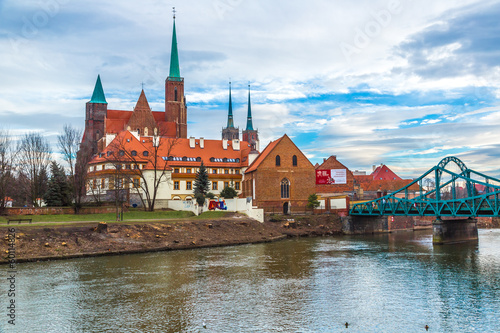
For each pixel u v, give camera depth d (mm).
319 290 39000
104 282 41188
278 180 106500
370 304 34625
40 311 32250
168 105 169375
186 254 59531
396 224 107750
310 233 93125
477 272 47531
